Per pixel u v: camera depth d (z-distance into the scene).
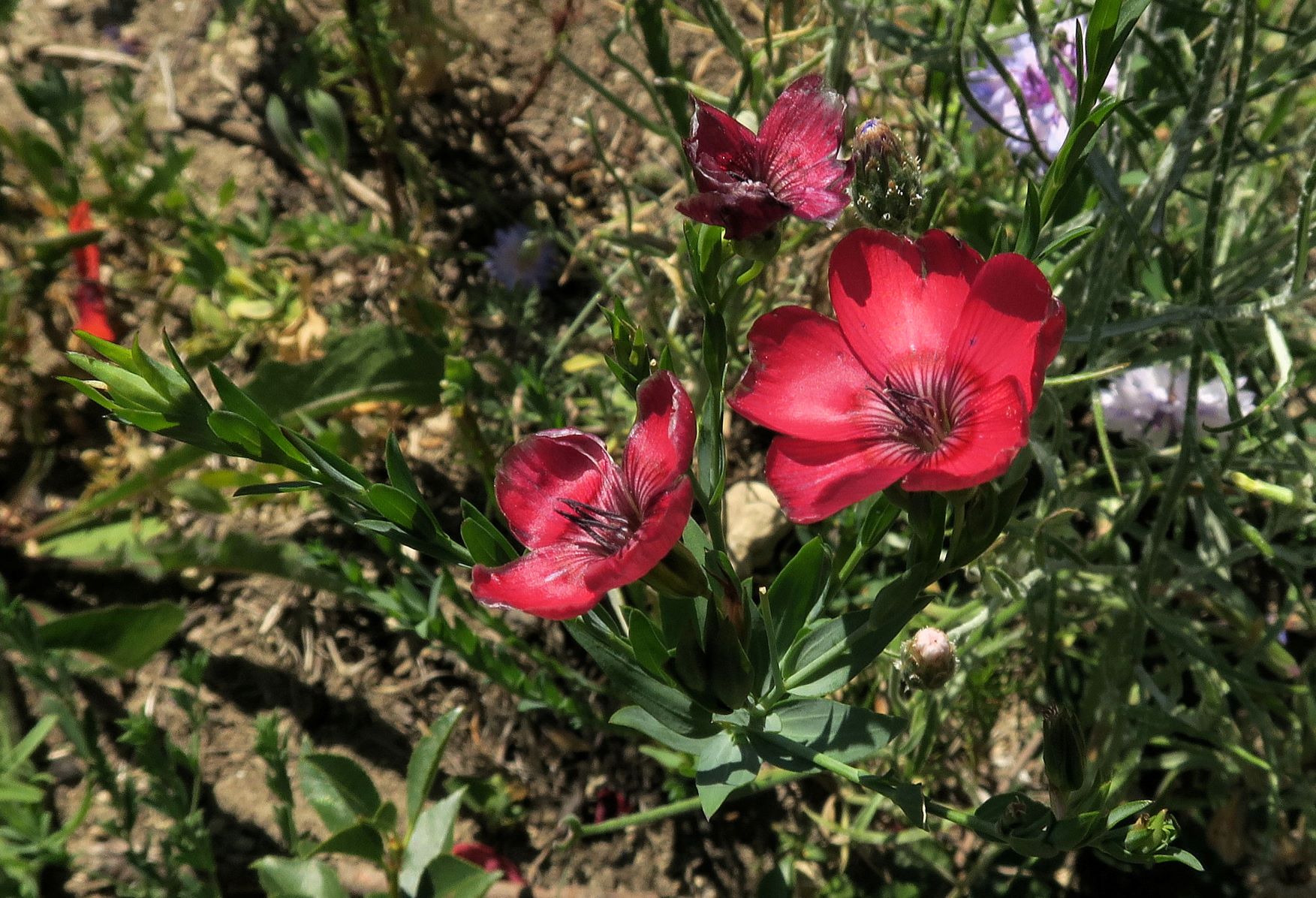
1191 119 0.15
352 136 0.25
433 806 0.18
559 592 0.11
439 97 0.25
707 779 0.13
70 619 0.18
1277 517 0.18
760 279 0.22
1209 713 0.18
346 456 0.21
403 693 0.21
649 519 0.11
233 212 0.24
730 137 0.12
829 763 0.12
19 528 0.21
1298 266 0.14
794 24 0.21
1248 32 0.14
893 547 0.21
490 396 0.22
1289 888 0.19
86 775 0.18
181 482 0.19
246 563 0.18
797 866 0.20
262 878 0.17
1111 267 0.16
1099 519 0.20
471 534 0.11
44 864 0.18
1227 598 0.19
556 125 0.26
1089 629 0.21
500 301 0.23
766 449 0.22
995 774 0.21
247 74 0.26
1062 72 0.19
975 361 0.11
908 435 0.11
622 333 0.12
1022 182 0.21
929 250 0.11
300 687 0.21
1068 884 0.20
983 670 0.19
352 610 0.21
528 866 0.20
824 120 0.12
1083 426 0.23
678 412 0.10
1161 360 0.18
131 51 0.26
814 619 0.13
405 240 0.23
